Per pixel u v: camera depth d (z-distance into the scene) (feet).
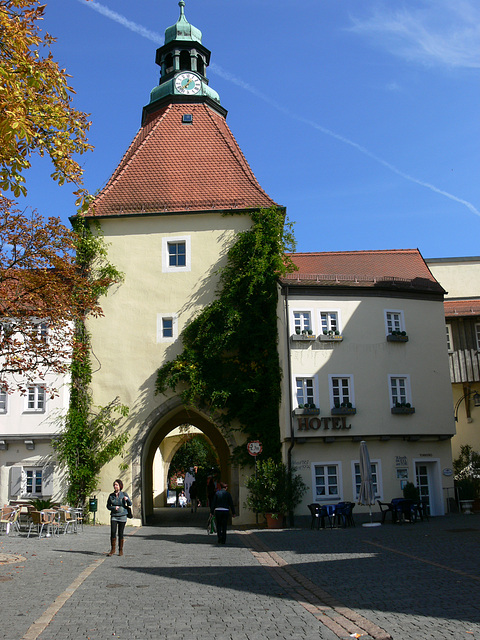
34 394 97.04
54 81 41.63
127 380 93.45
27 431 95.71
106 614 27.48
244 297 92.58
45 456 95.45
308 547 52.75
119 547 49.93
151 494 107.04
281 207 97.66
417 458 85.61
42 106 41.04
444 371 88.79
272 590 32.99
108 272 96.12
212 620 26.18
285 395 84.23
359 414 83.41
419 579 33.47
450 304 106.42
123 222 98.58
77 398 93.09
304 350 84.07
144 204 99.35
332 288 86.38
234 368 91.40
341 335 84.84
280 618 26.27
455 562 38.91
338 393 83.87
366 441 83.87
